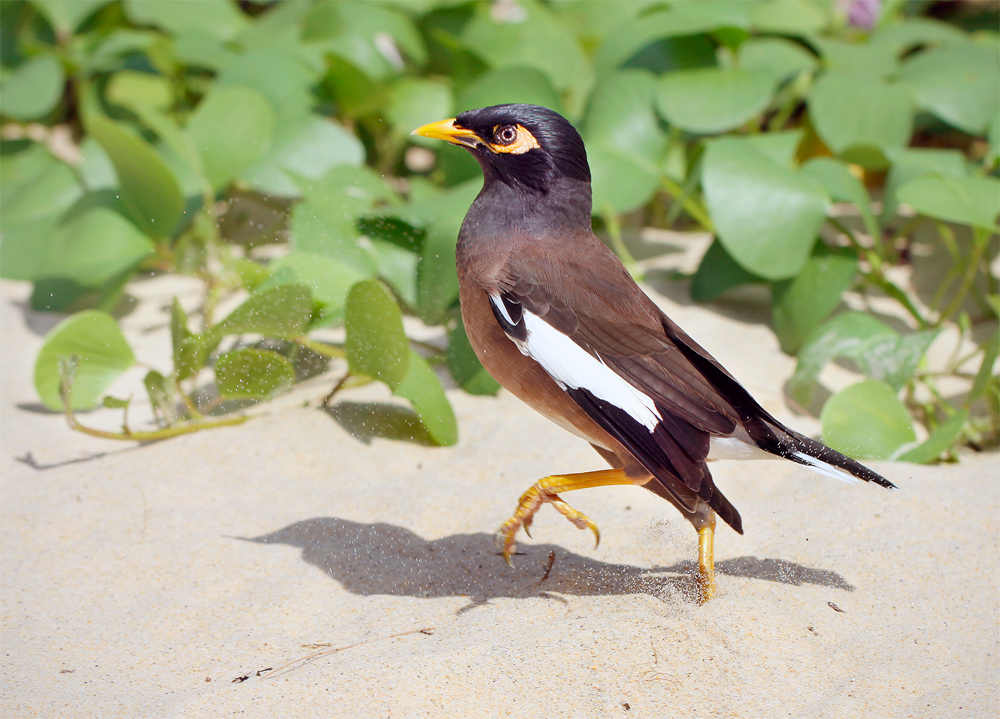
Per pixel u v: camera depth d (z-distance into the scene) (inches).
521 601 133.8
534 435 187.5
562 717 111.0
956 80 254.1
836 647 123.8
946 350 222.5
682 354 136.7
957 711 113.5
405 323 227.9
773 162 220.5
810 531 153.4
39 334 227.3
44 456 179.9
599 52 262.5
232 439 184.1
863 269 247.0
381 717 110.7
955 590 137.3
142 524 157.8
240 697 114.0
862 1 295.6
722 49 284.7
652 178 234.1
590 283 140.5
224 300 232.8
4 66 312.8
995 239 248.2
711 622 125.0
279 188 236.2
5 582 142.1
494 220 148.1
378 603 135.8
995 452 189.0
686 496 128.0
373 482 172.4
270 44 282.7
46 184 251.9
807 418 198.4
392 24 276.4
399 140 275.4
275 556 148.7
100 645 128.0
